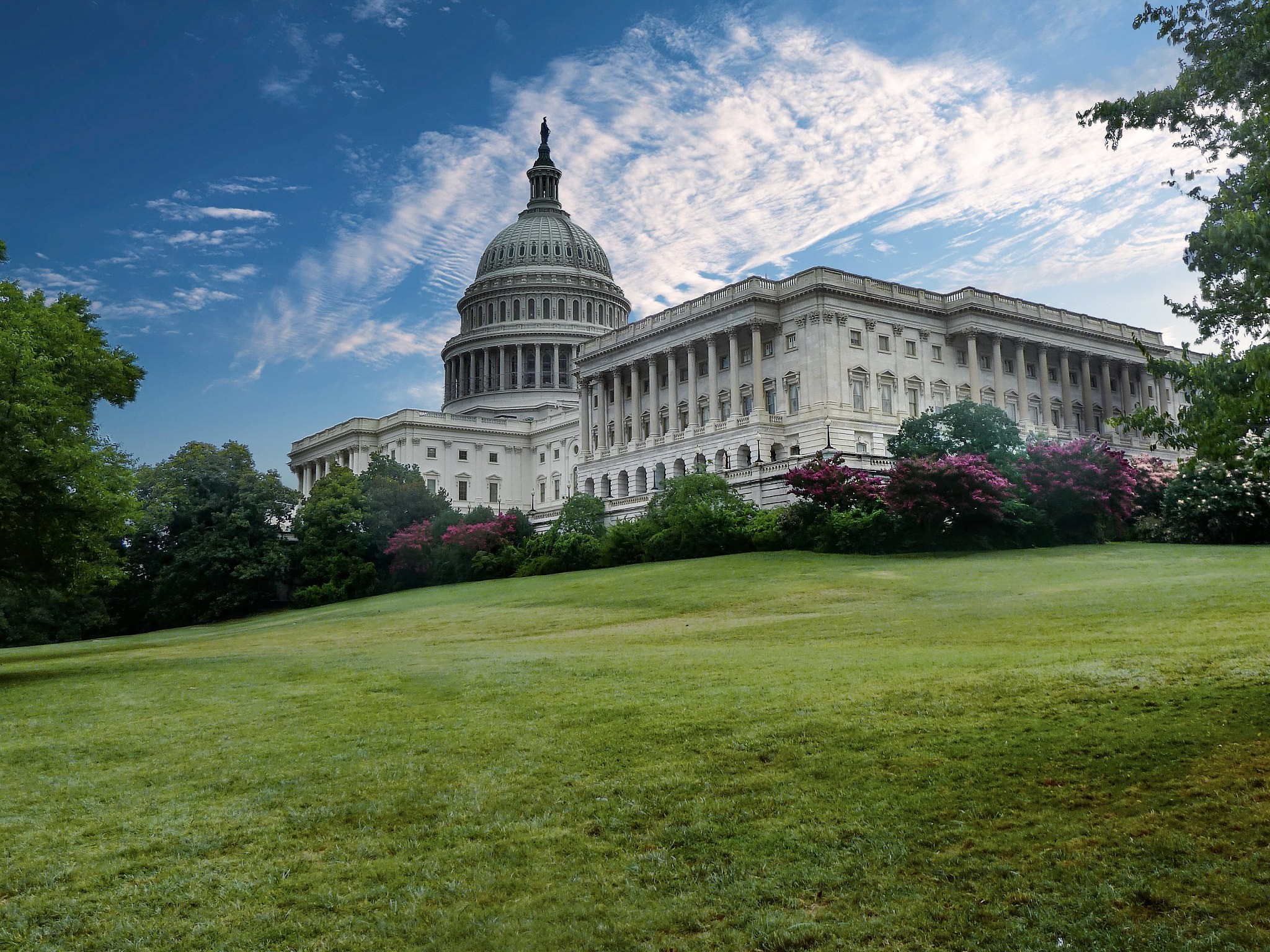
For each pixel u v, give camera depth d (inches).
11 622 3336.6
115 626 3673.7
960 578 1939.0
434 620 2208.4
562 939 449.1
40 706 1119.0
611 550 3102.9
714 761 656.4
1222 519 2416.3
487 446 6210.6
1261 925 401.4
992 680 808.3
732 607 1868.8
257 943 463.8
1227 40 681.0
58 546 1501.0
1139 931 407.5
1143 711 669.9
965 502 2418.8
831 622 1496.1
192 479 3683.6
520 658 1277.1
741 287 4008.4
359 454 6190.9
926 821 530.6
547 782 650.2
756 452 3732.8
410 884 514.0
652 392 4387.3
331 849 569.3
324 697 1046.4
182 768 752.3
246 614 3646.7
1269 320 669.3
